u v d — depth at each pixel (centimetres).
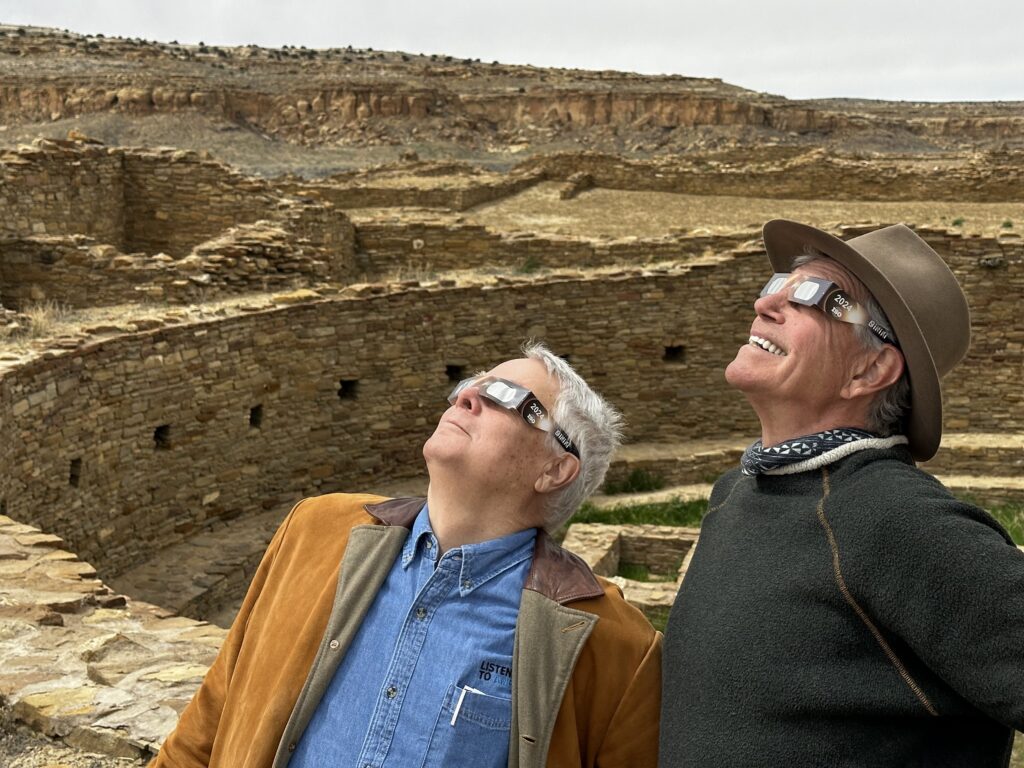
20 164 1895
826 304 262
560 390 280
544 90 9825
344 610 272
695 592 262
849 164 2917
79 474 1200
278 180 2988
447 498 277
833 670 234
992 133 10225
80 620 647
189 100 8769
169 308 1554
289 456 1523
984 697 213
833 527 239
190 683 536
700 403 1900
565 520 288
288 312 1482
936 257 275
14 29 10888
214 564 1317
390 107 9269
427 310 1638
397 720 261
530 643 261
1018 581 213
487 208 2816
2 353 1145
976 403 1977
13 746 482
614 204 2888
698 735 246
